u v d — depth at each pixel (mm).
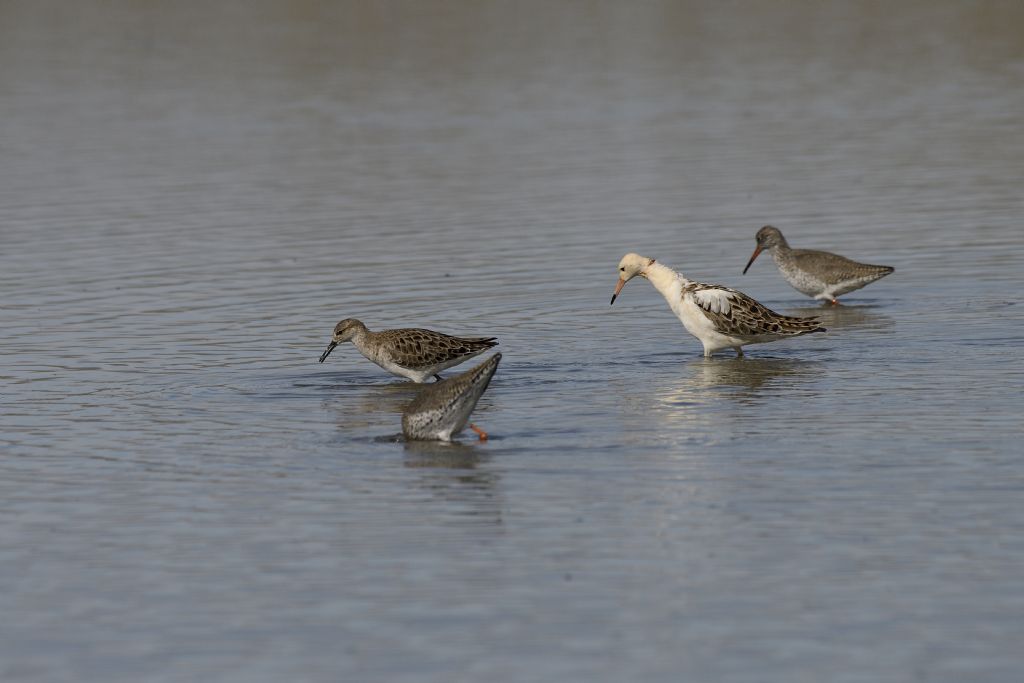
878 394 19250
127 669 11938
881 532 14242
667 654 11914
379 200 33500
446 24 57938
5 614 13031
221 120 42844
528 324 23750
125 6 62562
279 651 12164
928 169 35219
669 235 29891
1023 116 40969
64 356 22281
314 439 18078
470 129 41156
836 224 30359
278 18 59625
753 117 42094
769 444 17188
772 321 21500
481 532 14625
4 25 58969
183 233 30766
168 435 18344
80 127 42094
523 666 11789
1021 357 20828
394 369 20891
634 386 20172
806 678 11469
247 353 22406
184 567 13984
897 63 49719
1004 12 58094
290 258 28578
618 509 15148
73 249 29531
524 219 31453
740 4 61594
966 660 11664
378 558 14031
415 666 11836
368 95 45969
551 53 52219
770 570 13445
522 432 18078
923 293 25109
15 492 16250
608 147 38656
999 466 16031
